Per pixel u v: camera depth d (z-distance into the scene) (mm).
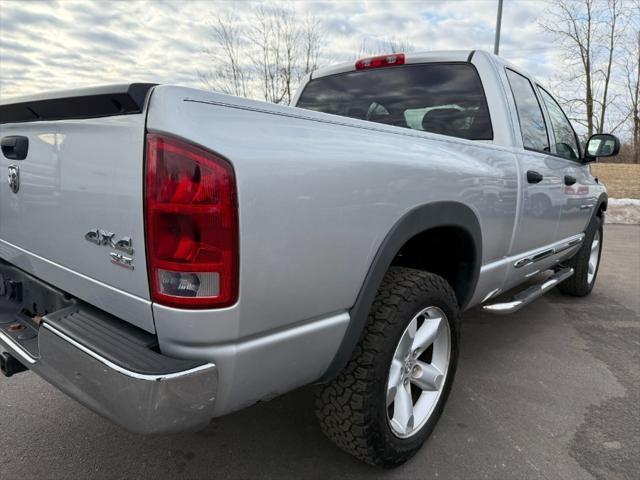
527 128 3334
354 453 2076
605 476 2230
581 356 3615
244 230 1419
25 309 2264
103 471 2193
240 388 1559
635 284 5863
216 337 1453
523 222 3086
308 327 1693
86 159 1630
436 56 3279
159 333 1497
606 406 2869
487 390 3039
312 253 1618
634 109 29406
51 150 1795
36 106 1752
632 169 22328
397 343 2021
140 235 1469
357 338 1876
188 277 1419
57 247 1872
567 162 3971
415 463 2299
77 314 1729
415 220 2031
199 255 1404
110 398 1434
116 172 1517
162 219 1404
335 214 1676
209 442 2422
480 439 2502
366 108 3613
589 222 4688
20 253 2160
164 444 2396
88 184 1638
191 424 1464
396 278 2131
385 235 1900
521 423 2666
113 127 1505
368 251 1836
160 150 1380
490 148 2717
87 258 1716
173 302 1432
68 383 1590
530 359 3541
